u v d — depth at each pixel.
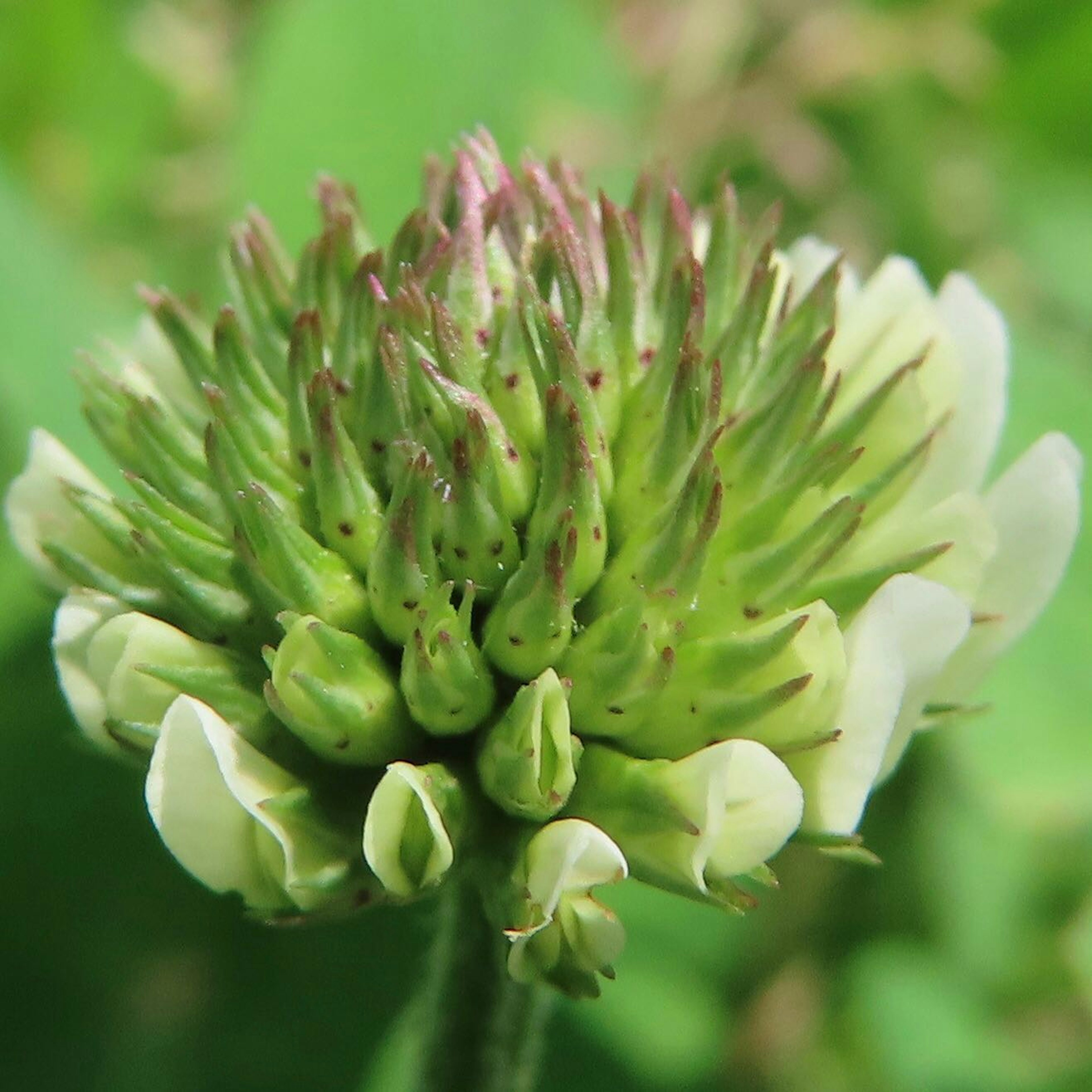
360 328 0.07
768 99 0.10
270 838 0.07
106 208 0.11
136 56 0.11
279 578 0.07
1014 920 0.09
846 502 0.07
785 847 0.07
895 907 0.09
